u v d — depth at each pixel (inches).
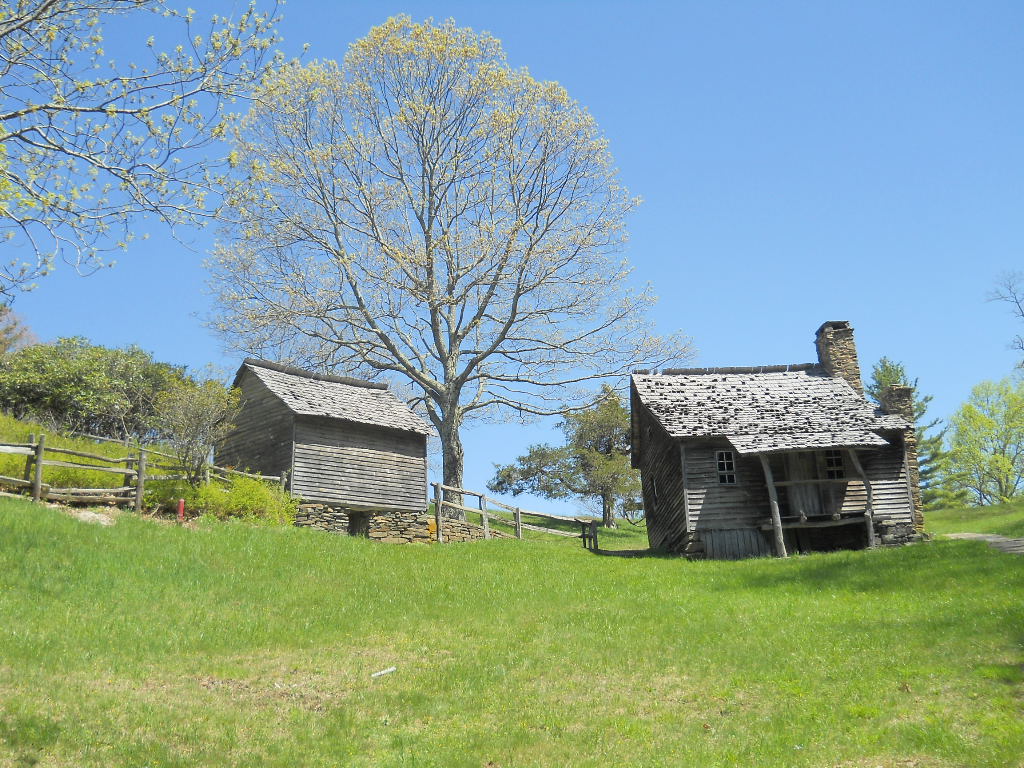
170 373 1649.9
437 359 1846.7
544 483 2092.8
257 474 1245.1
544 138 1675.7
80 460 1139.3
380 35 1695.4
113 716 526.0
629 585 1021.8
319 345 1770.4
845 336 1515.7
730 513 1300.4
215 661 663.8
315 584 911.7
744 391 1440.7
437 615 852.0
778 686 605.3
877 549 1186.6
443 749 514.3
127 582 796.6
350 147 1672.0
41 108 470.6
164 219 499.8
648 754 502.9
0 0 492.1
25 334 1795.0
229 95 519.5
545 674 665.0
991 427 2652.6
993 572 902.4
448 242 1675.7
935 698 544.4
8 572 746.2
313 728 543.5
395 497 1413.6
